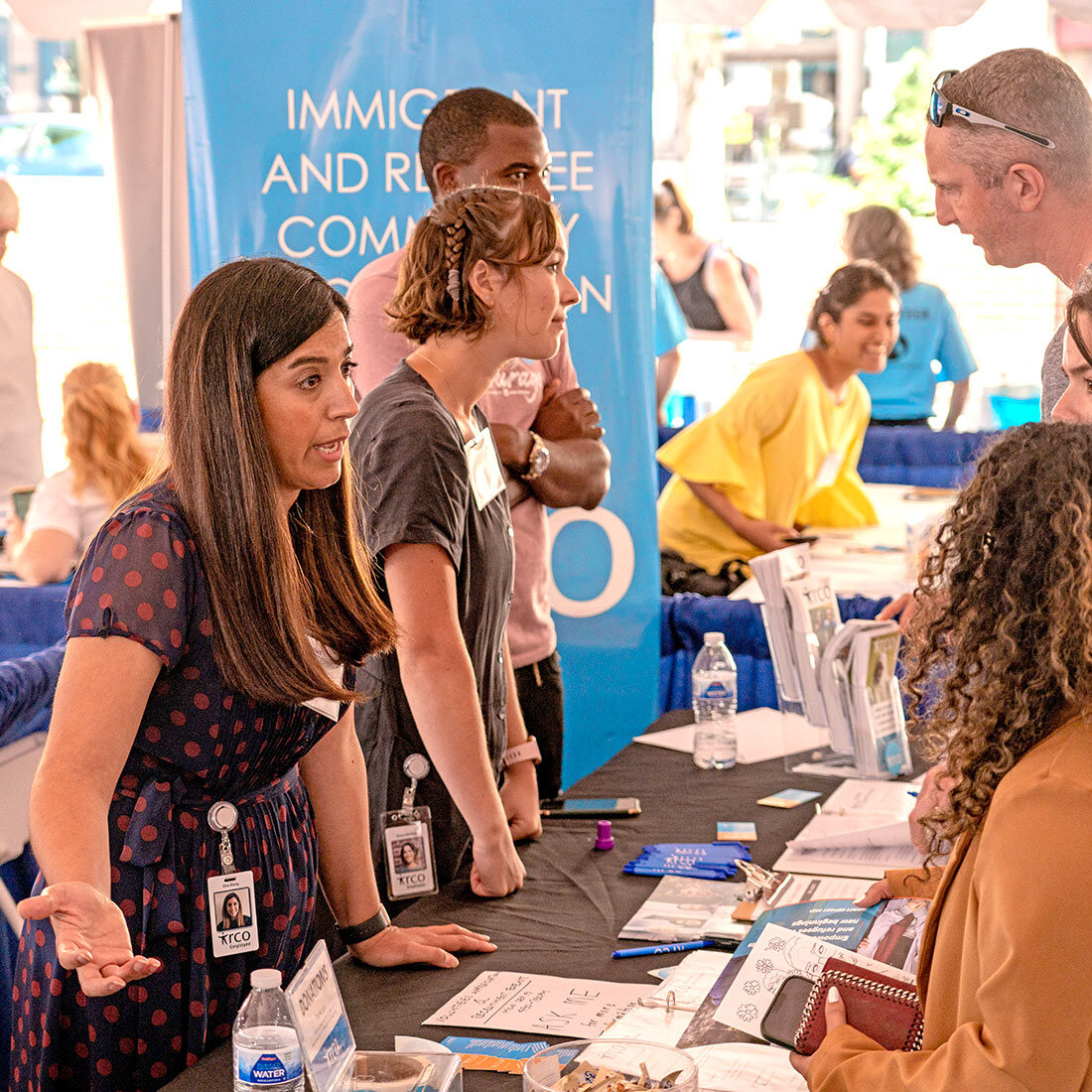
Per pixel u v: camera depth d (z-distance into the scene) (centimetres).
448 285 177
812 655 222
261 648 132
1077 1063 89
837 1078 104
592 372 297
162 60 482
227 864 140
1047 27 951
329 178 286
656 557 311
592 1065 106
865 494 448
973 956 97
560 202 290
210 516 130
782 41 1045
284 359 130
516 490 235
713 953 151
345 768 157
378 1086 117
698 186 1028
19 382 473
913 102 994
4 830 239
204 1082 128
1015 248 201
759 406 393
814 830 193
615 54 284
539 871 184
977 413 687
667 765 233
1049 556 96
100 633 126
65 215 947
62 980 139
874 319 391
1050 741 96
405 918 167
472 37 283
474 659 185
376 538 171
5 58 1090
